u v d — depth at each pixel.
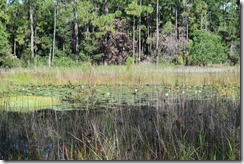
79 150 3.80
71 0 32.97
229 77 10.92
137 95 9.58
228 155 3.46
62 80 14.02
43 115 5.95
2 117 5.72
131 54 32.31
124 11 34.47
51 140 4.20
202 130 4.05
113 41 31.67
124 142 3.96
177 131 4.12
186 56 26.25
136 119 5.03
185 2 32.03
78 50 31.39
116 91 10.80
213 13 32.75
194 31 29.03
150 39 31.19
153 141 3.98
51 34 32.75
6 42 24.94
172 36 30.14
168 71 14.99
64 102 8.37
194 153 3.58
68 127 4.77
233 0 30.14
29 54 28.83
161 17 35.44
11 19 30.39
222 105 5.43
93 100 8.42
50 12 32.66
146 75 14.02
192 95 8.47
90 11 33.03
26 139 4.25
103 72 14.88
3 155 3.70
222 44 25.27
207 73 13.08
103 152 3.62
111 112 5.99
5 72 15.59
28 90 11.17
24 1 31.27
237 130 3.93
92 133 4.25
